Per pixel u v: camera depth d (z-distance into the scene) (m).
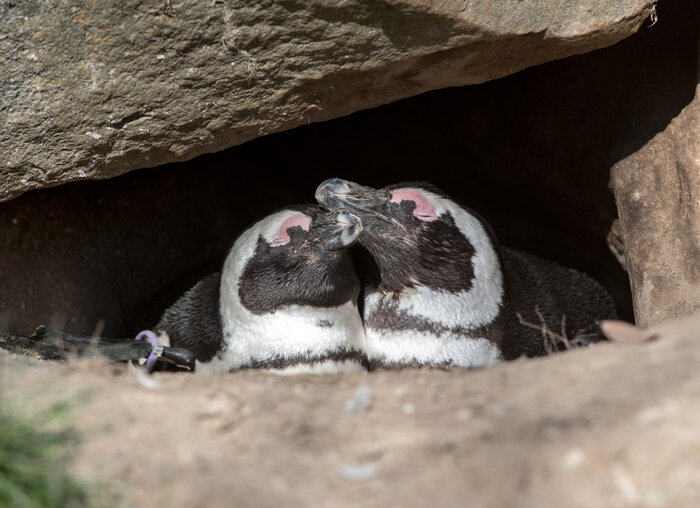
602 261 14.90
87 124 9.30
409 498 5.50
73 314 13.07
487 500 5.41
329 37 8.78
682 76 11.80
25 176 9.67
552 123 13.52
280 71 9.12
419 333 11.16
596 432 5.70
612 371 6.54
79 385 6.93
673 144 11.54
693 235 10.95
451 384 7.02
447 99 14.70
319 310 11.11
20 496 5.53
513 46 9.24
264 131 10.08
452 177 15.45
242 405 6.80
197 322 12.10
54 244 12.92
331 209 11.01
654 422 5.64
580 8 9.01
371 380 7.47
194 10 8.45
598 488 5.30
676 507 5.11
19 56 8.67
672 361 6.47
